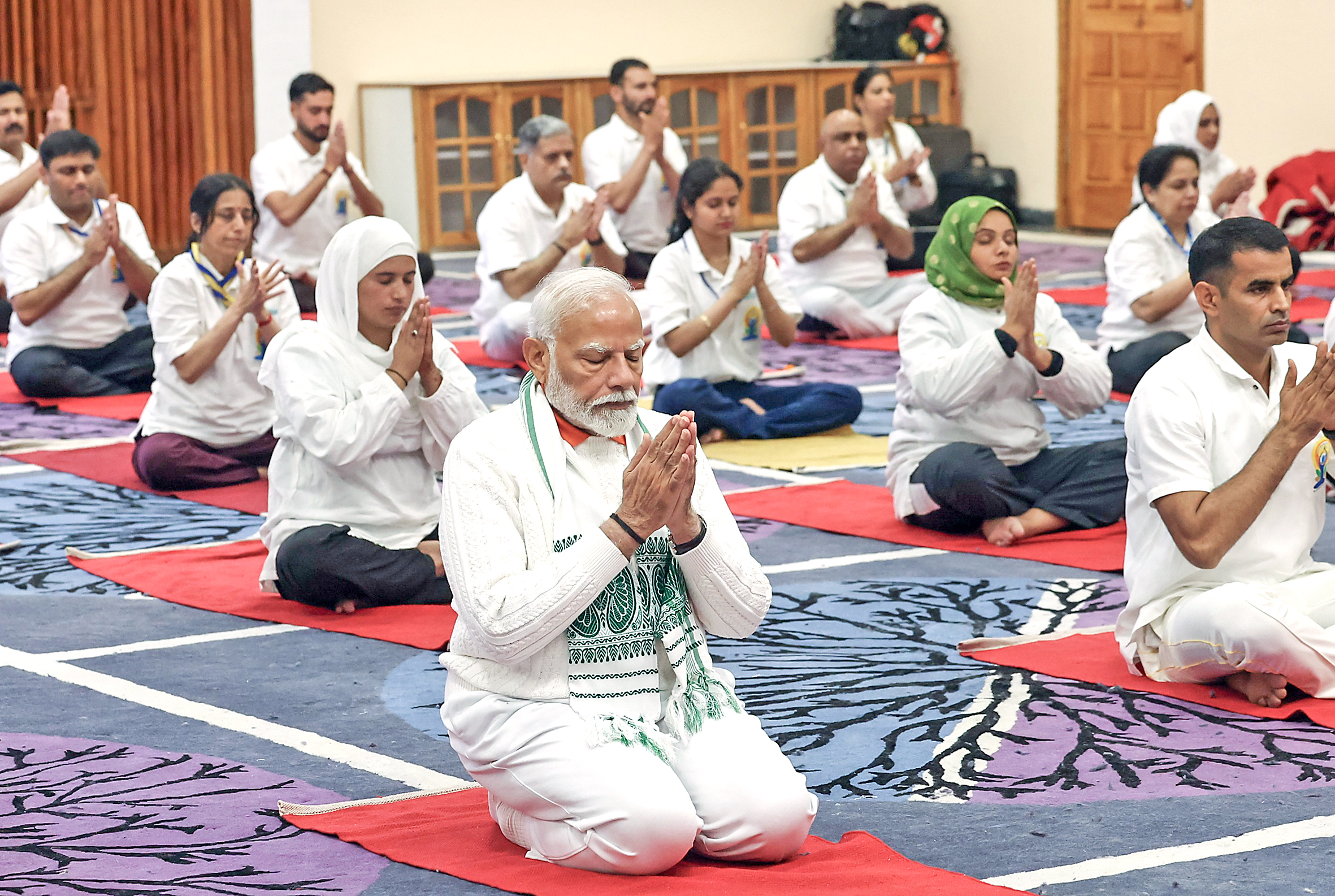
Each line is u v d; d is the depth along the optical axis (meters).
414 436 4.52
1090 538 5.12
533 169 8.49
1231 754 3.31
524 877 2.67
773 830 2.70
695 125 14.17
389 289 4.43
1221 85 13.51
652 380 6.92
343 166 9.76
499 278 8.51
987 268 5.10
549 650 2.74
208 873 2.78
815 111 14.57
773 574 4.84
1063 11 14.43
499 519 2.74
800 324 9.72
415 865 2.77
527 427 2.81
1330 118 12.88
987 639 4.06
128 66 12.41
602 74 13.88
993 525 5.12
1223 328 3.67
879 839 2.90
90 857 2.86
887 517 5.47
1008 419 5.20
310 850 2.89
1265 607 3.51
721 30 14.91
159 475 6.03
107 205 7.93
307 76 9.73
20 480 6.27
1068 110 14.54
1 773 3.32
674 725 2.77
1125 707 3.60
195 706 3.75
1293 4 12.99
